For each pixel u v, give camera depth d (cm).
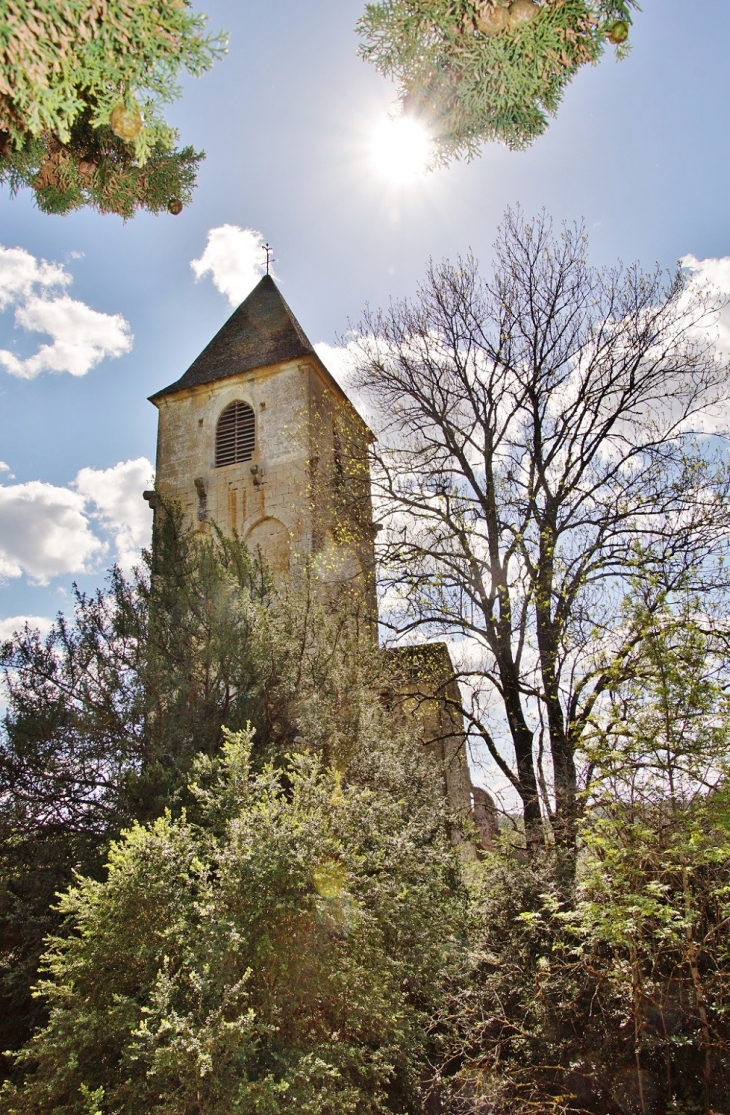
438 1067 886
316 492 2420
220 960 636
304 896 702
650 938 775
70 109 273
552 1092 811
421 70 348
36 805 1149
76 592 1279
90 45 262
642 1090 752
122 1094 608
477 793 1962
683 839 677
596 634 1162
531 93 350
